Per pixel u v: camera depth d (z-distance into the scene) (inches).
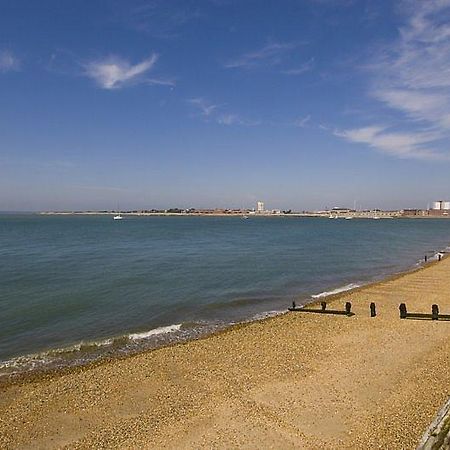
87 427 441.4
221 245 2719.0
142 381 556.4
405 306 896.9
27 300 1048.8
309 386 531.5
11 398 511.5
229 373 578.2
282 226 6082.7
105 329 833.5
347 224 7170.3
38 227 5152.6
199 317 940.6
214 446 399.2
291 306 1045.8
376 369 585.0
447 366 590.6
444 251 2464.3
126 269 1588.3
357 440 403.9
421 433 404.5
